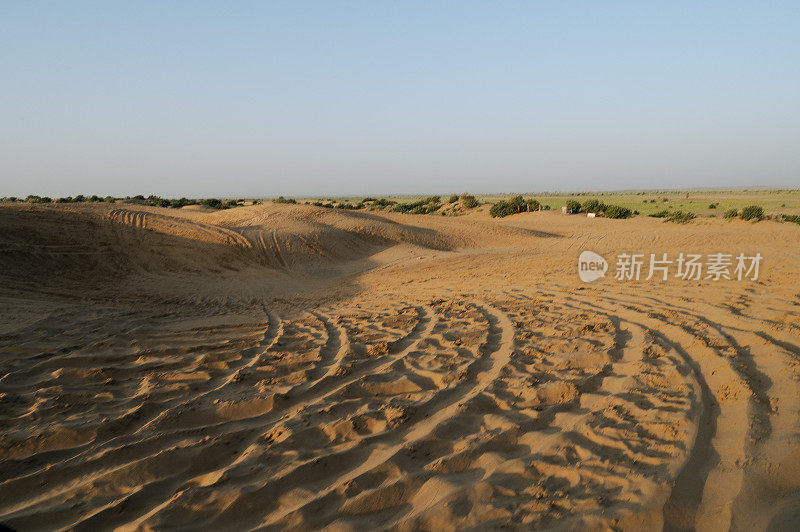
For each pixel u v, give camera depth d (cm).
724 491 237
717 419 316
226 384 415
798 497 231
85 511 238
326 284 1386
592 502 233
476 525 221
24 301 896
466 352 495
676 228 2886
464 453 286
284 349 529
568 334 543
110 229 1866
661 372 404
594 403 353
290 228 2356
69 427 323
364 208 5522
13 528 224
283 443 305
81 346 539
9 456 290
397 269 1580
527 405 358
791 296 673
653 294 762
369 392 394
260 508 240
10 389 404
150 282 1394
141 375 444
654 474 254
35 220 1775
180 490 256
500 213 4484
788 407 318
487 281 1063
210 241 1931
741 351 440
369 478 263
